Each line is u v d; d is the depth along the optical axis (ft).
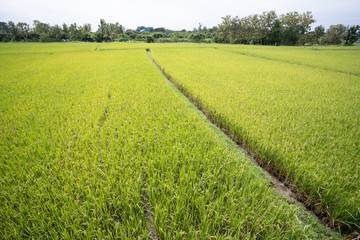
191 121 17.40
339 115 18.45
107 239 7.29
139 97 23.39
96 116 17.66
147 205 9.32
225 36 240.32
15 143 13.34
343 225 8.79
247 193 9.29
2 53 100.94
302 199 10.53
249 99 23.52
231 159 11.71
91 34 257.75
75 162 10.87
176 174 10.62
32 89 27.81
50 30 266.36
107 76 36.14
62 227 7.48
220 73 41.65
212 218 8.14
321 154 12.51
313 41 232.94
